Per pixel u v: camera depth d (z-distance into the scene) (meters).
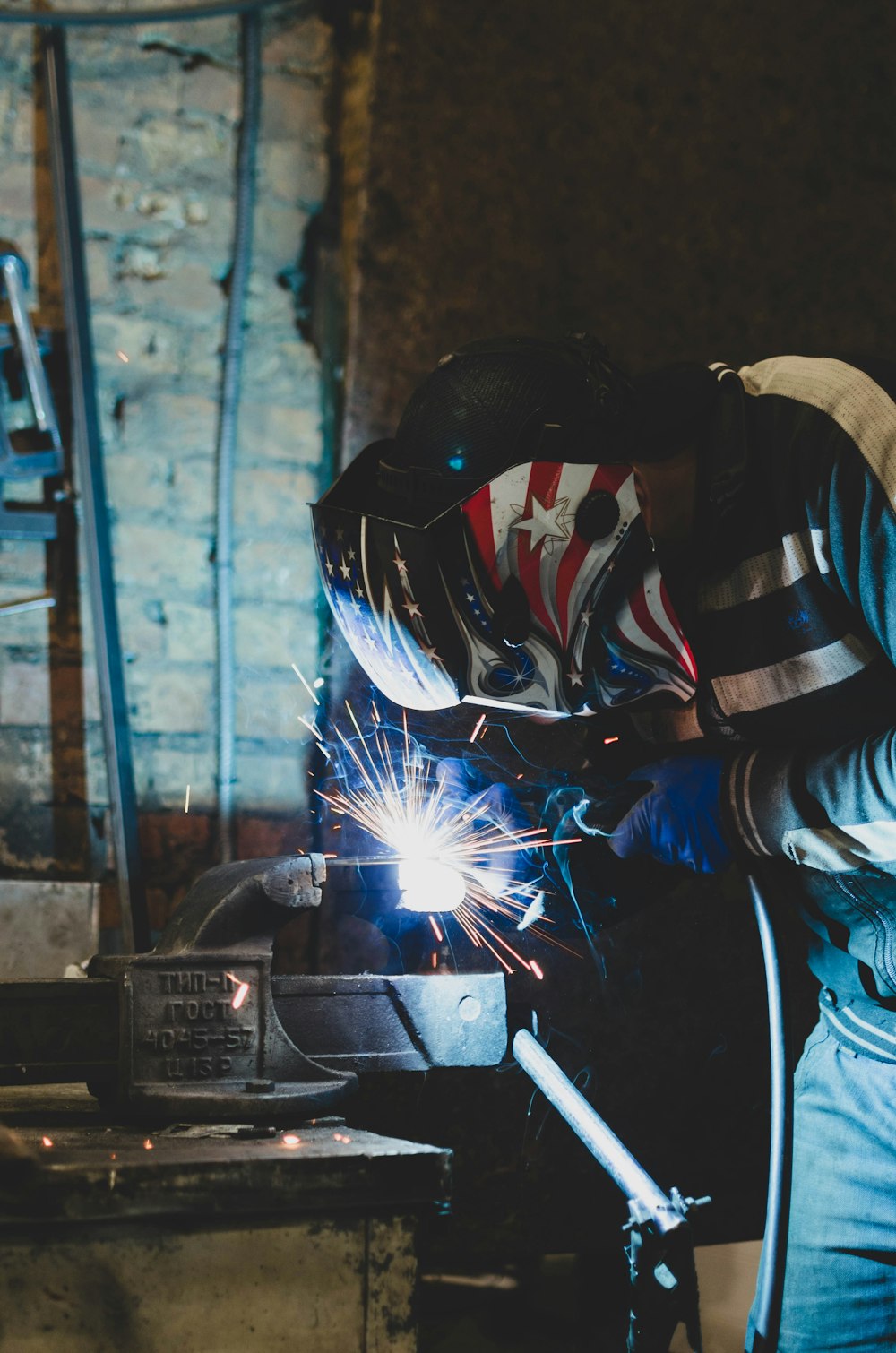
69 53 1.88
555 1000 1.85
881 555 1.11
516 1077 1.83
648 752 1.49
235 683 1.94
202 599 1.94
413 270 1.87
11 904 1.78
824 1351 1.30
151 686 1.91
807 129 2.09
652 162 2.00
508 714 1.84
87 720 1.88
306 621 1.99
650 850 1.33
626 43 1.98
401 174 1.86
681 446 1.22
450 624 1.09
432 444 1.13
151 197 1.92
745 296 2.06
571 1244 1.86
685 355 2.03
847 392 1.18
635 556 1.15
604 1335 1.95
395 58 1.84
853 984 1.31
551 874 1.40
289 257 1.99
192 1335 0.92
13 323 1.83
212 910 1.17
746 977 1.97
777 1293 1.29
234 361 1.94
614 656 1.17
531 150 1.93
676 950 1.93
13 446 1.86
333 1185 0.95
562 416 1.13
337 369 1.94
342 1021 1.22
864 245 2.12
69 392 1.88
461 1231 1.79
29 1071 1.11
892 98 2.12
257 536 1.97
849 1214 1.29
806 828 1.19
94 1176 0.88
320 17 1.98
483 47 1.90
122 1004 1.13
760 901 1.33
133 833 1.81
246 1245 0.94
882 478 1.11
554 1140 1.85
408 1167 0.97
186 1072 1.14
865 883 1.22
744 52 2.05
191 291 1.94
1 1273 0.88
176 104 1.93
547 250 1.94
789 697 1.23
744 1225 1.96
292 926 1.87
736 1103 1.96
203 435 1.95
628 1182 1.07
